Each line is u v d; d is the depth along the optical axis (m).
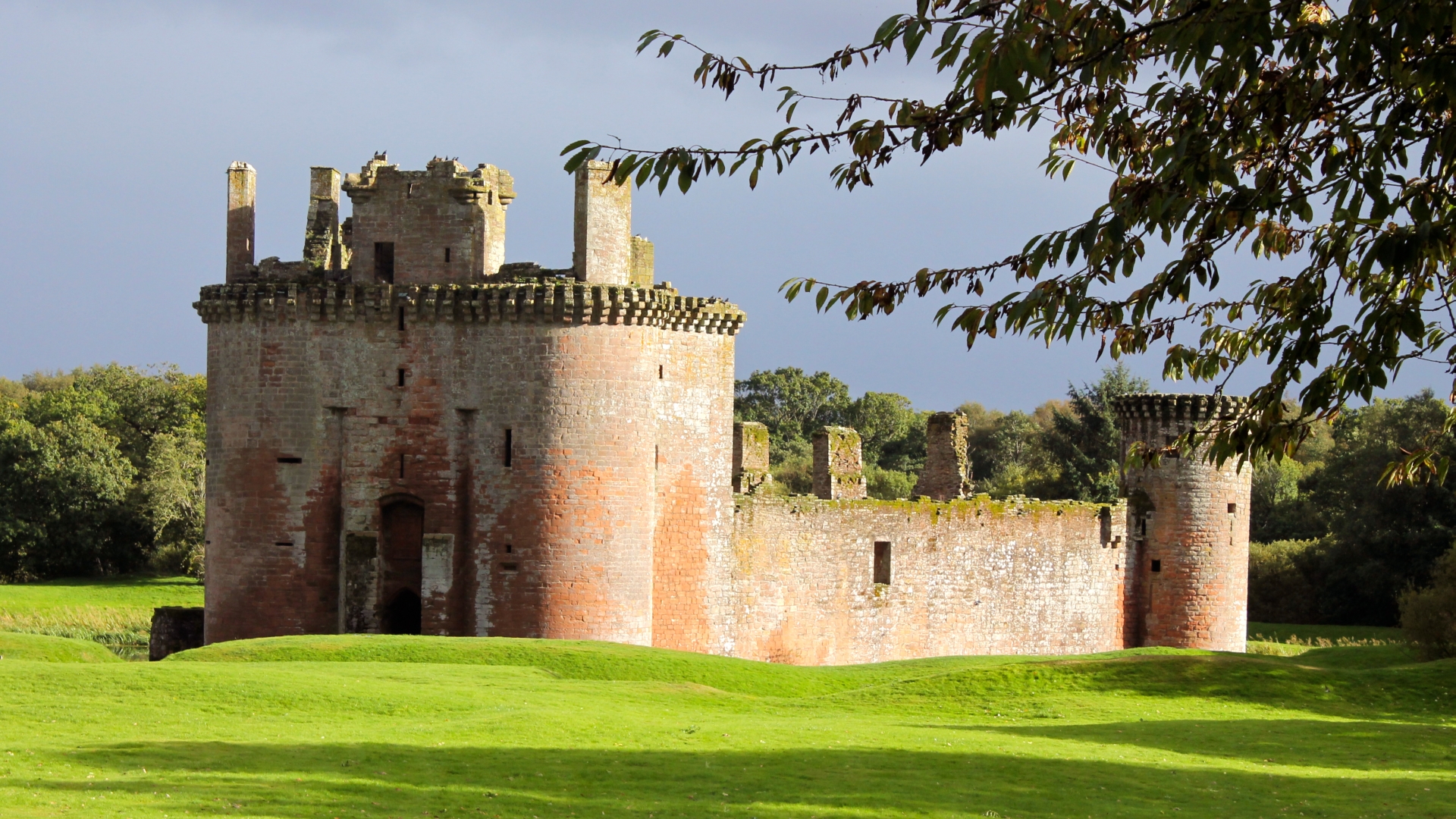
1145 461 25.80
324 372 57.44
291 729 36.78
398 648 51.31
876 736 39.50
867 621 69.62
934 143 21.19
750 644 64.31
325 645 51.53
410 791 30.05
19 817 25.73
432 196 58.03
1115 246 21.22
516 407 56.03
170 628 62.22
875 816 29.75
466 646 51.94
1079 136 26.48
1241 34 19.91
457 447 56.84
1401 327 21.09
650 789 31.36
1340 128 21.73
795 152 21.61
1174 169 21.41
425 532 56.78
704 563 61.75
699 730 38.81
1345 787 35.31
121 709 37.81
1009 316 21.97
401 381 57.31
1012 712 48.16
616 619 56.25
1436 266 22.50
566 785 31.41
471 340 56.81
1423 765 39.50
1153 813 31.45
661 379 60.31
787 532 66.06
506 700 42.41
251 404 57.62
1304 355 21.77
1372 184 20.75
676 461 60.91
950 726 44.50
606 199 57.50
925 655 72.00
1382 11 19.41
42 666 42.75
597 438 56.03
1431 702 51.78
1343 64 19.89
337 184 61.47
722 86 21.16
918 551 71.94
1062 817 30.64
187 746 33.34
